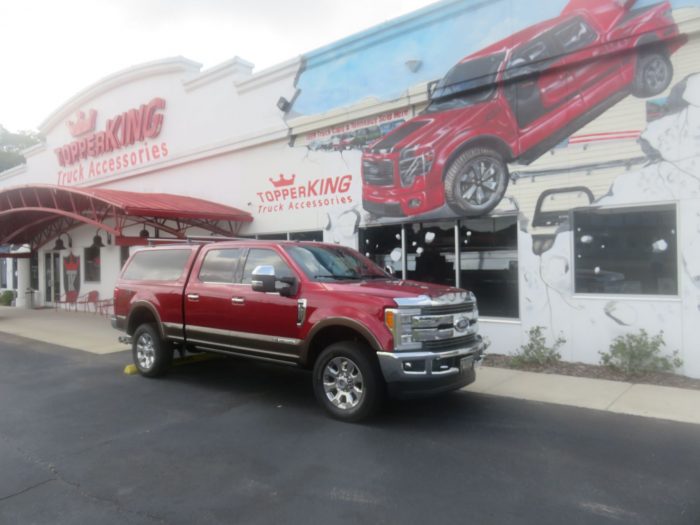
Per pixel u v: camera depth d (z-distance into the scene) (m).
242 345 6.83
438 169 10.01
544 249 8.77
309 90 12.19
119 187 17.83
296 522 3.70
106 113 18.14
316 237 12.24
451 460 4.79
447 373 5.68
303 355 6.18
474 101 9.55
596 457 4.82
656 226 7.87
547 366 8.34
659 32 7.66
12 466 4.74
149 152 16.53
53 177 21.08
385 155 10.81
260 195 13.41
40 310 19.69
